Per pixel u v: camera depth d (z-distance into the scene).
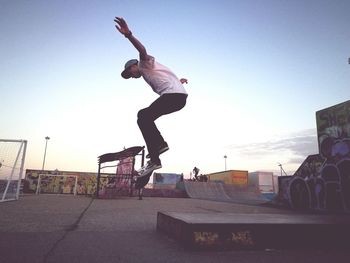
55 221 4.66
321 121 9.36
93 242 3.16
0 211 5.89
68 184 21.94
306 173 9.82
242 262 2.60
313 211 9.05
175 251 2.90
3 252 2.59
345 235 3.38
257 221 3.36
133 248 2.96
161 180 31.88
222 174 32.62
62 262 2.36
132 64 3.39
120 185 15.17
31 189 21.52
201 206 9.62
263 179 31.62
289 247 3.20
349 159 8.13
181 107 3.27
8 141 10.53
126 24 2.95
